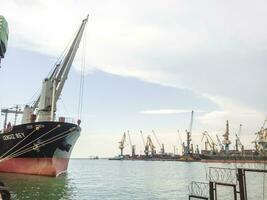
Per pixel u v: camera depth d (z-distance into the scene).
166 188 45.97
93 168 137.88
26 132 43.97
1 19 29.78
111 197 35.03
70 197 32.12
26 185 37.22
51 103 49.75
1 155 47.81
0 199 20.00
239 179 17.70
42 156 44.44
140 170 120.81
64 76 52.44
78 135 51.78
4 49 31.45
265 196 33.06
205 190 27.31
